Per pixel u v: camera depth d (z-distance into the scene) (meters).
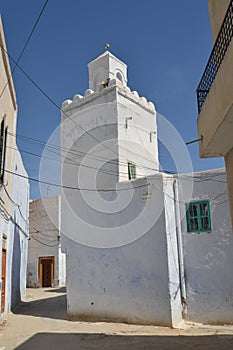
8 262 13.73
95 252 14.37
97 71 18.47
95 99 16.50
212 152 7.00
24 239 21.70
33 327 11.80
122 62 18.86
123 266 13.41
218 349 8.41
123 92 16.28
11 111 13.31
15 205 16.11
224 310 11.83
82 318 13.91
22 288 20.61
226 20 5.69
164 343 9.25
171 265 12.34
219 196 12.60
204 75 6.84
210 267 12.29
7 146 12.48
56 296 22.22
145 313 12.44
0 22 10.00
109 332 10.98
